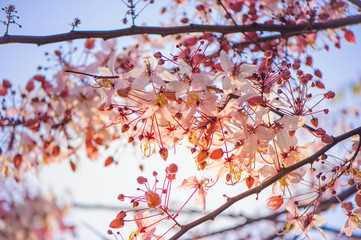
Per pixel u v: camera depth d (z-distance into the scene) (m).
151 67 0.60
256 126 0.61
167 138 0.62
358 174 0.66
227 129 0.61
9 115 0.75
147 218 0.62
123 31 0.69
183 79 0.61
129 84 0.61
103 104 0.62
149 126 0.62
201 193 0.63
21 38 0.68
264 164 0.63
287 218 0.66
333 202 0.75
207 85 0.60
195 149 0.62
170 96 0.59
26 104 0.75
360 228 0.66
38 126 0.75
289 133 0.63
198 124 0.61
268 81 0.62
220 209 0.60
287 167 0.62
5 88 0.75
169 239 0.60
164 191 0.62
